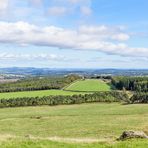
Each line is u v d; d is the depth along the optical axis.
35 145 29.31
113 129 72.44
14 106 139.62
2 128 84.00
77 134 68.12
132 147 28.69
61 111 121.56
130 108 122.31
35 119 101.75
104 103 145.88
